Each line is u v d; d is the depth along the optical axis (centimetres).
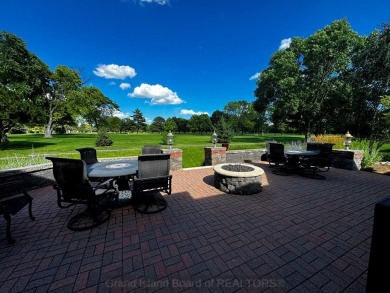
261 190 446
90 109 2734
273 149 587
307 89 1662
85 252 219
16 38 1401
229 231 268
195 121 5894
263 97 1956
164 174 320
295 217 312
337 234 262
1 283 173
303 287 172
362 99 969
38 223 286
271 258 211
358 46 1438
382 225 104
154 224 286
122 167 352
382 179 548
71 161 250
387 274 103
